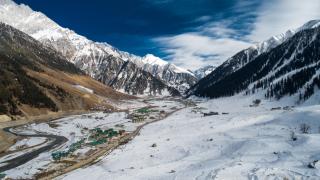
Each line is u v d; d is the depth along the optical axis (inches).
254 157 3572.8
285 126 5782.5
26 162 4670.3
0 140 6156.5
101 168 4079.7
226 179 2834.6
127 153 4761.3
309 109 6983.3
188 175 3189.0
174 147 4881.9
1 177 3937.0
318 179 2598.4
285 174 2783.0
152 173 3528.5
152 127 7303.2
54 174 3956.7
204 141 5029.5
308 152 3462.1
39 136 6628.9
